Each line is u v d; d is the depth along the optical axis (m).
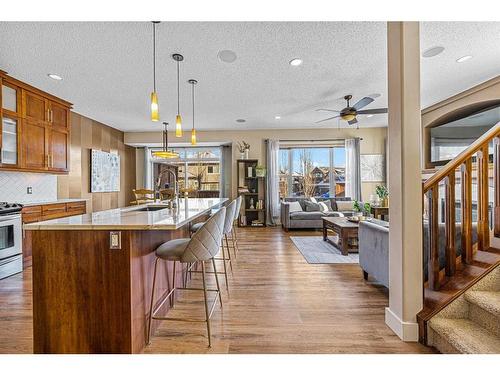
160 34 2.58
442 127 4.97
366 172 6.99
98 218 1.94
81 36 2.58
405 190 1.80
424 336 1.75
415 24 1.80
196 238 1.80
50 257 1.67
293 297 2.55
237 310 2.29
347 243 4.02
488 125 4.12
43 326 1.68
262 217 7.08
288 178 7.34
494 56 3.13
